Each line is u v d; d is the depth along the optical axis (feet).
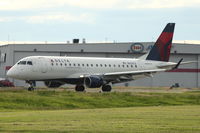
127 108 355.56
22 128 212.02
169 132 203.31
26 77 551.18
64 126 220.43
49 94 465.88
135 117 265.13
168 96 489.67
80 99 433.48
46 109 370.12
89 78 564.30
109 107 404.77
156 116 271.28
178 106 385.29
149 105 427.33
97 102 426.51
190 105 418.10
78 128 213.46
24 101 409.08
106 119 253.85
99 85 565.94
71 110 339.77
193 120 249.34
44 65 557.74
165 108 347.77
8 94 441.27
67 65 575.38
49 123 232.32
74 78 579.48
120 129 211.20
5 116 273.13
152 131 205.87
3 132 199.82
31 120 247.29
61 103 409.90
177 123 235.20
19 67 549.54
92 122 237.66
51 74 563.48
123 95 481.87
